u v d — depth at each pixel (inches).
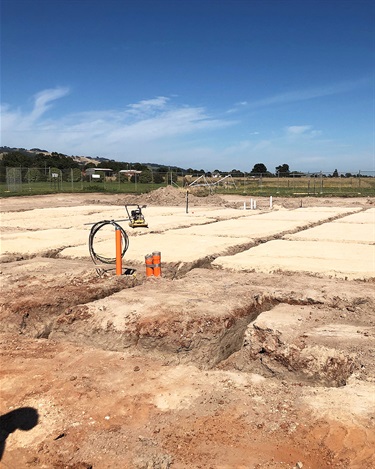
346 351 230.2
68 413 191.0
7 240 591.8
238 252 541.6
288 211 1045.8
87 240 587.8
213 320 276.2
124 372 230.2
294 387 208.1
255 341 262.2
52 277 379.2
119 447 165.5
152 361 246.5
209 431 174.6
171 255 480.7
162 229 689.6
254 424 177.2
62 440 171.6
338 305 315.6
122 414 189.5
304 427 172.4
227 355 277.0
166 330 265.4
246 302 315.6
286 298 331.3
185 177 2224.4
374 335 252.5
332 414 178.4
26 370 235.0
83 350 263.3
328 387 211.0
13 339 285.0
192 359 259.4
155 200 1333.7
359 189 1931.6
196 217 893.2
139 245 551.8
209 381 217.5
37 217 911.0
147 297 320.8
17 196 1482.5
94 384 216.7
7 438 175.2
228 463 156.0
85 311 296.8
